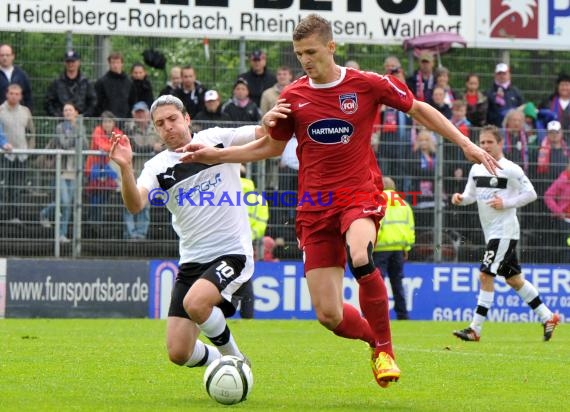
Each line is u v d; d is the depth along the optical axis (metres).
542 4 49.69
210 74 49.53
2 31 46.97
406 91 18.92
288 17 47.59
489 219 33.81
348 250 18.14
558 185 44.50
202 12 47.06
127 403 17.91
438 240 44.59
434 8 48.72
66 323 39.69
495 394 19.84
